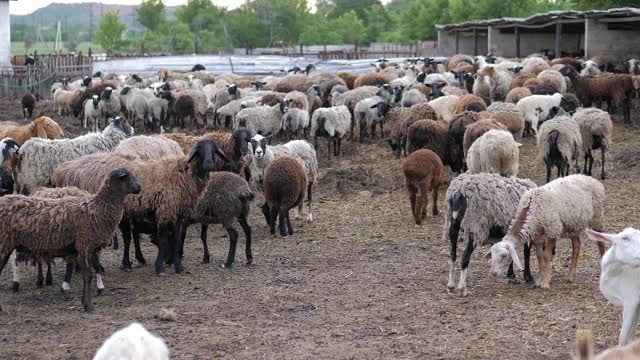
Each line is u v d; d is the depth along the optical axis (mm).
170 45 104750
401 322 9695
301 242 14469
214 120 29438
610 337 8992
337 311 10219
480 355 8492
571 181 10906
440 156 18047
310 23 123750
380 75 31891
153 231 12688
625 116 23969
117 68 53281
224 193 12469
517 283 11375
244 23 119625
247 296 11000
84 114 30266
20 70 45719
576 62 33094
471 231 10641
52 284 11969
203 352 8664
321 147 23938
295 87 31500
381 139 24562
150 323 9766
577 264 11891
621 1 48969
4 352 8734
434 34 84375
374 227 15453
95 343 9008
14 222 10180
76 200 10477
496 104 20891
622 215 15125
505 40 50250
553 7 82250
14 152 14773
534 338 9000
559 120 16766
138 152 14125
